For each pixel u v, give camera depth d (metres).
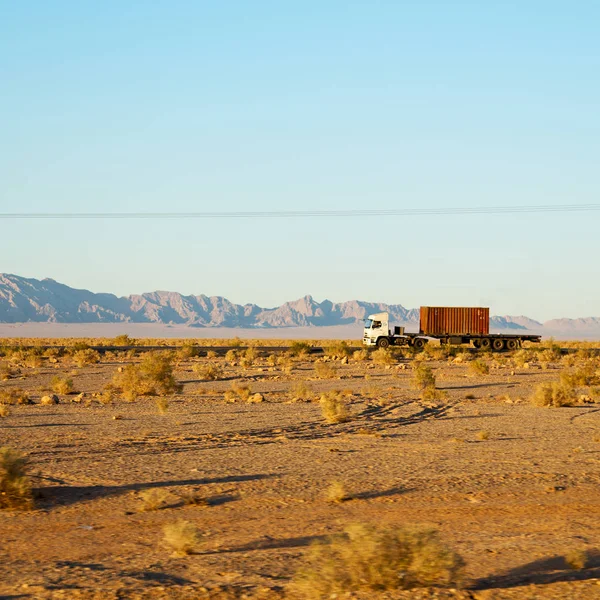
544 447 72.06
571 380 149.62
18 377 169.75
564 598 29.78
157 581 32.22
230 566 34.47
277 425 89.25
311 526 42.25
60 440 76.38
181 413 102.25
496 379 165.50
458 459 64.81
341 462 63.22
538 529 41.91
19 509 46.31
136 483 54.25
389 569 30.47
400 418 97.25
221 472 58.50
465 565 33.47
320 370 169.00
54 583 32.00
